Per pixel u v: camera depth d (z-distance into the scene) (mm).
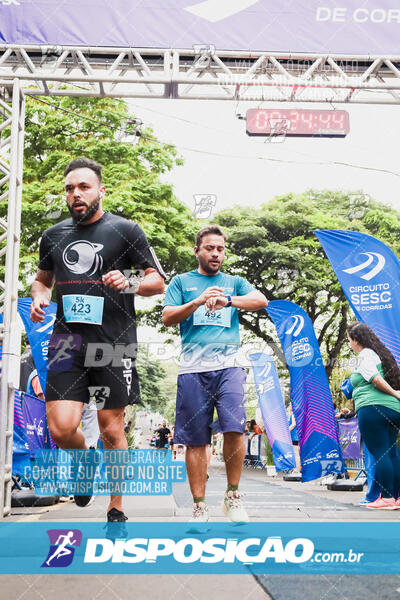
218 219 10742
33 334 4703
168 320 2654
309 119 4695
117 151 9539
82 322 2430
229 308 2766
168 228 9633
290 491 5117
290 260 11172
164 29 4723
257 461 8406
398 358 4539
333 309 12109
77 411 2391
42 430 4547
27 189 9516
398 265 4719
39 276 2721
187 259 9617
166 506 3451
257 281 11391
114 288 2404
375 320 4652
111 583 1678
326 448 5398
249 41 4730
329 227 11266
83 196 2521
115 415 2406
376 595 1517
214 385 2652
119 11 4707
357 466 6766
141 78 4707
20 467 4160
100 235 2535
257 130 4688
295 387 5473
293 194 10906
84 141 9688
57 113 9742
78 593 1573
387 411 3787
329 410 5406
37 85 4672
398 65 4914
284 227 11047
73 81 4664
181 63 4969
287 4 4762
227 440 2641
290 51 4734
